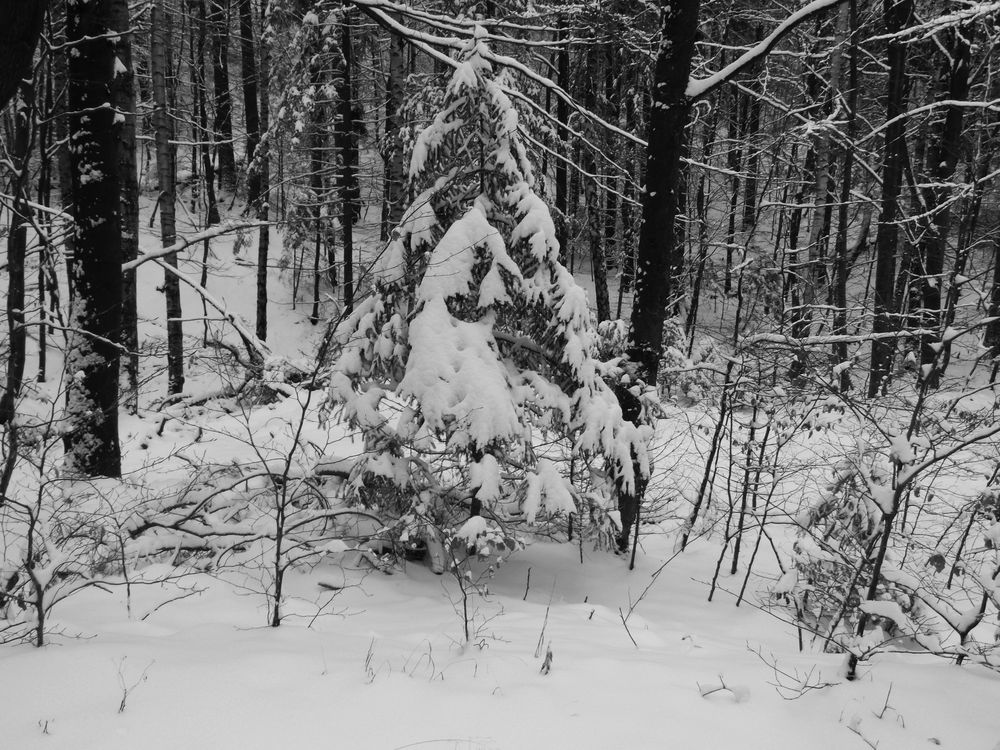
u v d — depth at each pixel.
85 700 2.77
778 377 5.80
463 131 5.70
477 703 2.87
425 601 4.85
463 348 5.36
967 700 3.02
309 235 17.94
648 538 7.20
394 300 5.76
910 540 4.86
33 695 2.78
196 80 21.94
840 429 7.11
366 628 4.09
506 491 6.16
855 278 18.73
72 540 4.91
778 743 2.67
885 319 9.62
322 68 15.96
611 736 2.66
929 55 15.23
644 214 6.73
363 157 24.45
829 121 11.55
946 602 3.78
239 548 5.51
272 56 17.72
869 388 7.55
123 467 7.76
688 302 16.05
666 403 10.33
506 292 5.58
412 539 5.56
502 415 5.20
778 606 5.14
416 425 5.52
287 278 20.45
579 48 13.70
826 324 11.53
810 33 15.25
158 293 18.81
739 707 2.93
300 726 2.65
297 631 3.84
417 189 5.92
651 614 5.21
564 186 15.16
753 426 5.81
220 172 24.86
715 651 3.92
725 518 7.11
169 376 13.23
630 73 14.50
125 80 9.02
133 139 9.44
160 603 4.27
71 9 6.11
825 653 4.03
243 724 2.65
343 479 6.34
